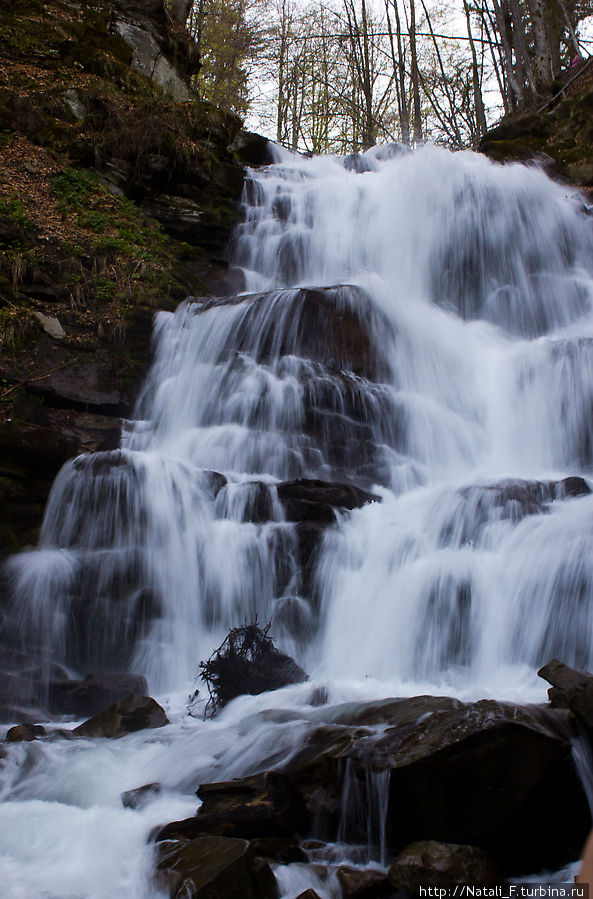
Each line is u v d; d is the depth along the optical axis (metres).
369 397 11.02
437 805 4.16
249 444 10.54
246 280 15.49
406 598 7.58
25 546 8.44
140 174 15.52
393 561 7.97
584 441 11.23
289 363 11.11
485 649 7.05
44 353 11.31
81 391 11.30
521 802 4.16
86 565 8.14
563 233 16.19
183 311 12.54
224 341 11.87
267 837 4.32
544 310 14.95
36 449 8.96
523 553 7.25
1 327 11.08
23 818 4.82
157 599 8.17
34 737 6.10
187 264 15.02
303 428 10.73
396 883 3.83
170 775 5.27
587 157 19.00
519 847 4.21
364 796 4.35
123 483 8.51
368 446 10.76
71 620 7.92
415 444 11.19
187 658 8.08
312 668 7.77
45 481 9.08
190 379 11.72
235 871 3.77
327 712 5.41
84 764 5.52
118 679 7.23
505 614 7.04
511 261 15.55
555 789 4.29
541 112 22.61
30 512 8.66
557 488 8.68
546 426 11.62
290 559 8.39
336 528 8.50
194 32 33.91
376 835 4.28
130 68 18.33
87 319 12.02
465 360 12.66
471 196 15.89
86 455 8.90
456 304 15.47
